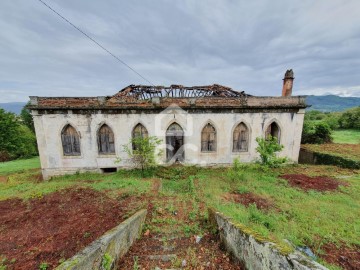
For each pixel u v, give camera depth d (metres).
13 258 4.37
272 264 2.85
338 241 5.44
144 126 13.12
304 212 6.93
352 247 5.22
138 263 4.09
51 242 4.94
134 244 4.89
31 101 12.06
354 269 4.50
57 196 8.21
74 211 6.72
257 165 11.75
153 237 5.29
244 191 9.04
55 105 12.29
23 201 7.80
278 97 13.31
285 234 5.66
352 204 7.58
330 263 4.61
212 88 16.03
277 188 9.31
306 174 11.54
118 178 11.64
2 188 10.78
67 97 12.34
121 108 12.63
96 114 12.73
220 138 13.56
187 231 5.47
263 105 13.19
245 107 13.09
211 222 5.55
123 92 14.43
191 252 4.45
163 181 11.09
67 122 12.62
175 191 9.27
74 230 5.46
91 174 13.02
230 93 15.93
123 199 7.62
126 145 13.11
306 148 15.87
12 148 21.47
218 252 4.45
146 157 12.45
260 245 3.13
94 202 7.38
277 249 2.80
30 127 41.22
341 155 13.24
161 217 6.29
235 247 4.00
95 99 12.55
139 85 15.53
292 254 2.62
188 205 7.24
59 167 13.02
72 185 9.87
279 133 13.72
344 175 11.21
